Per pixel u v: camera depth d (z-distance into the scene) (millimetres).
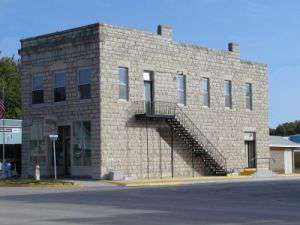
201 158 45844
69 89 41219
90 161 39781
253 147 51969
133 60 41594
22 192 29453
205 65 47406
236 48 50562
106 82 39688
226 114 49000
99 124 39250
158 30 44219
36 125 43219
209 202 22578
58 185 34188
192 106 45938
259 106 52531
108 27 39969
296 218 16641
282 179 42844
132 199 24078
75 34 40875
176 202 22547
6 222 15836
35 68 43469
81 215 17609
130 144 41000
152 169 42375
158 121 43031
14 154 52969
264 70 53281
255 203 22141
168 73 44219
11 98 79625
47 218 16797
